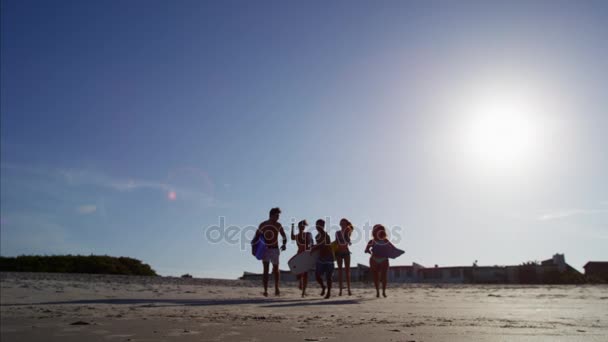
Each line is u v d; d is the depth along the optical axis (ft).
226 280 63.26
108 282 48.37
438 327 14.19
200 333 12.84
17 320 16.01
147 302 24.81
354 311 20.02
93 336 12.32
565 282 108.58
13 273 59.41
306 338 11.96
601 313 18.83
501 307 22.31
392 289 47.85
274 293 36.35
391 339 11.82
